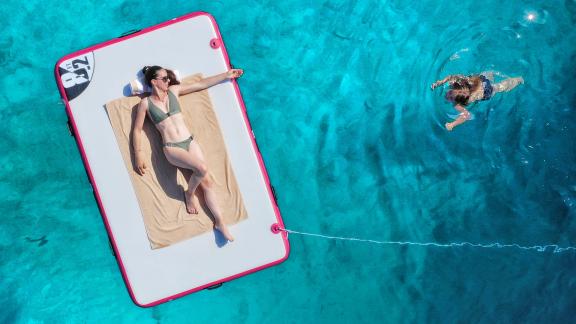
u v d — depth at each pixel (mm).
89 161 5762
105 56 5758
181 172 5840
